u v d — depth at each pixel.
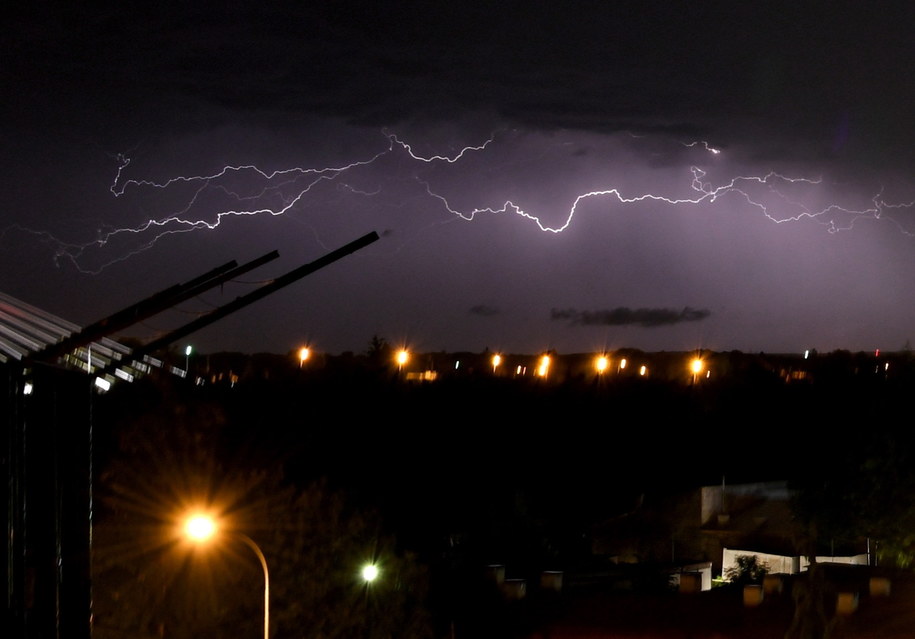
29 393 4.26
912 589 20.41
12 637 4.13
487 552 26.47
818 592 18.72
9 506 4.18
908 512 26.06
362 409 27.38
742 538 33.97
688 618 19.83
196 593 13.68
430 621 17.45
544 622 19.86
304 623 14.85
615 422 42.66
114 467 13.57
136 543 13.48
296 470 17.81
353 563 15.37
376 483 23.64
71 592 4.38
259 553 12.72
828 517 27.73
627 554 32.69
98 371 4.73
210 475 14.07
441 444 30.19
